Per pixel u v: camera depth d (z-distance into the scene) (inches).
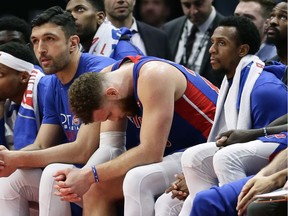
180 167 430.3
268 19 534.9
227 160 398.3
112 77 422.9
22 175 458.6
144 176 417.1
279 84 433.4
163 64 432.5
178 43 639.8
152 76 422.6
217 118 443.8
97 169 425.7
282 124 417.7
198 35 622.5
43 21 475.2
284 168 391.9
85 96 413.1
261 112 429.1
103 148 442.3
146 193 418.0
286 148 398.0
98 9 562.3
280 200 359.3
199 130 448.5
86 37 561.0
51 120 490.3
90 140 454.0
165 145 425.1
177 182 417.1
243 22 454.0
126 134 455.8
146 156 421.1
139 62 429.7
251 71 439.8
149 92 421.1
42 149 463.8
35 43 479.8
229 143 411.5
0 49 512.7
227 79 452.8
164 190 426.0
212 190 386.0
